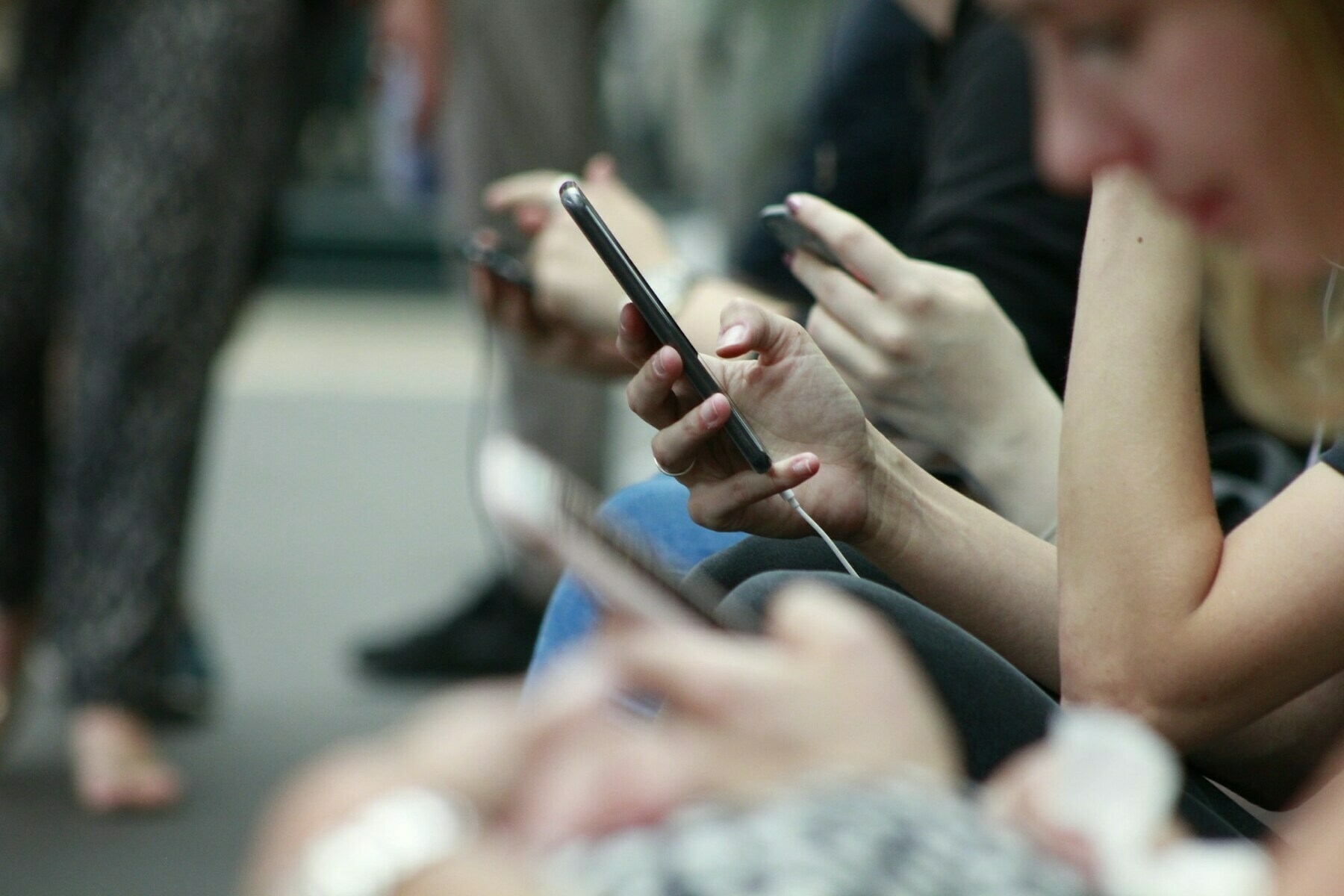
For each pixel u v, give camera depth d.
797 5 8.78
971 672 2.45
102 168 6.16
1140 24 1.54
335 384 15.80
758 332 2.72
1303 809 2.67
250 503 11.39
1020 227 3.95
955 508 2.89
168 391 6.35
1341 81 1.52
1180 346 2.62
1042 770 1.48
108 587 6.36
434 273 20.50
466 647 8.02
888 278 3.22
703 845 1.31
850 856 1.31
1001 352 3.23
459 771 1.28
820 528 2.77
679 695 1.38
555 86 7.93
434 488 12.16
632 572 1.61
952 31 4.47
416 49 8.41
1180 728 2.54
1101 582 2.56
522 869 1.26
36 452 6.57
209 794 6.49
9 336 6.39
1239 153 1.55
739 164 9.07
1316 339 1.96
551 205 4.39
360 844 1.24
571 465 8.19
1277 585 2.47
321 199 20.27
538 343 4.52
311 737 7.15
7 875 5.68
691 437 2.69
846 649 1.44
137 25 6.13
